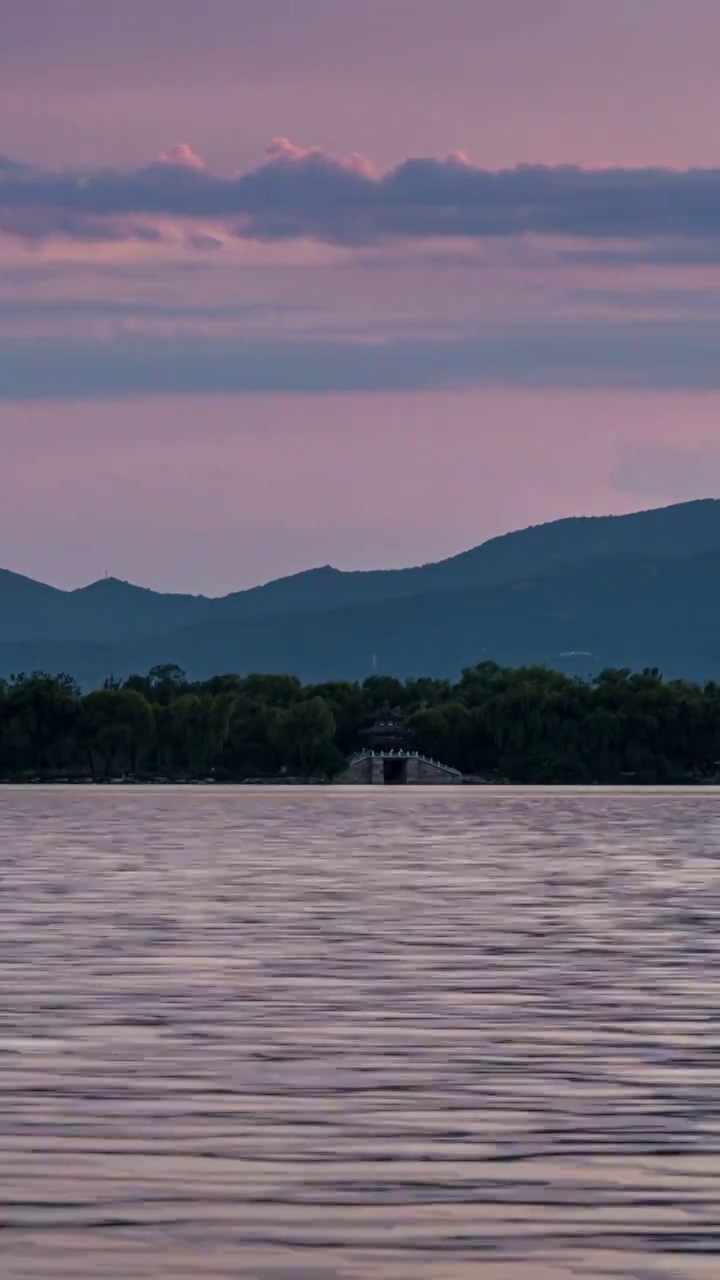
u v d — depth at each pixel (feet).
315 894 620.08
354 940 469.98
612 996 370.53
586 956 435.53
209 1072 295.89
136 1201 229.86
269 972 405.59
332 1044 318.65
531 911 553.64
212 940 469.16
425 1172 241.76
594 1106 274.16
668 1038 323.98
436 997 368.89
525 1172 241.96
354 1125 263.70
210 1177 239.30
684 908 564.71
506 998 367.86
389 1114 269.85
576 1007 356.59
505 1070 297.94
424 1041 321.52
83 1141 254.88
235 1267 208.64
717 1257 211.61
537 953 441.68
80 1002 362.33
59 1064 301.63
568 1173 241.35
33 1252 212.84
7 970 409.08
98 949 449.06
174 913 546.26
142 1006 357.20
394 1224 222.48
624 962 423.64
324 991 376.68
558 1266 209.05
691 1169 242.58
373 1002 362.53
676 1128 262.06
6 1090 283.38
